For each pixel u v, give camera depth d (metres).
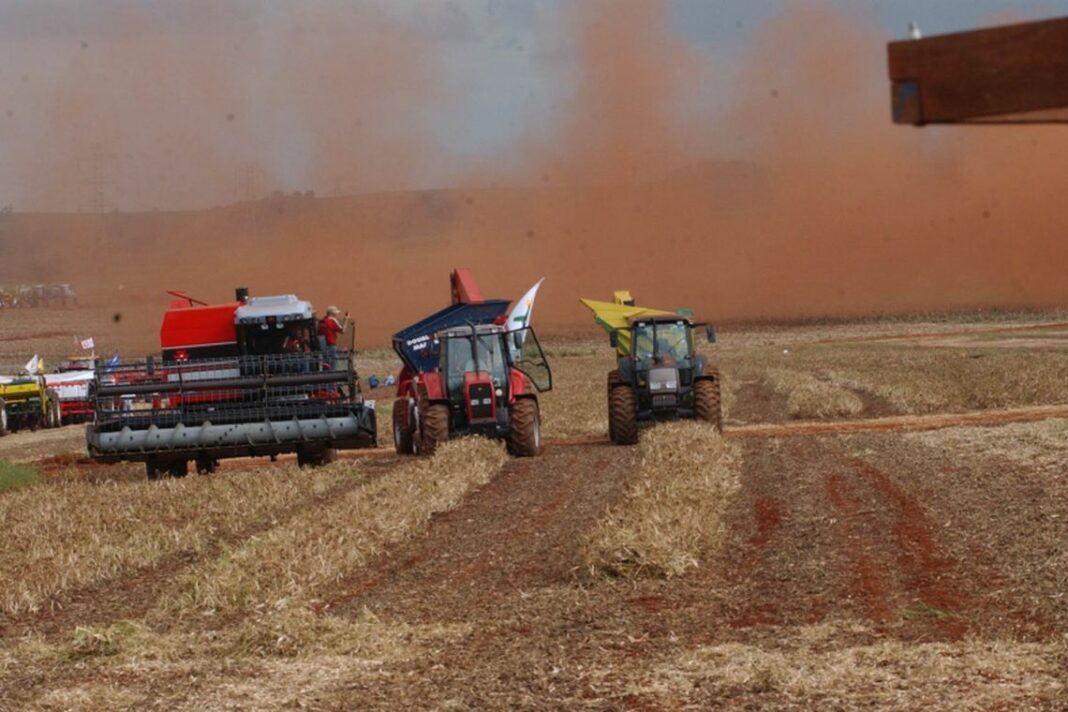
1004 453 54.16
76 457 82.81
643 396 70.25
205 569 33.81
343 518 40.91
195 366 63.00
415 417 70.81
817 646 24.44
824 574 31.56
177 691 23.42
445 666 24.42
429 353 72.81
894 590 29.42
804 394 92.75
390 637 27.08
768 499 44.84
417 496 46.81
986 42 7.07
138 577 36.66
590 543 34.41
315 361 63.69
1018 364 116.31
